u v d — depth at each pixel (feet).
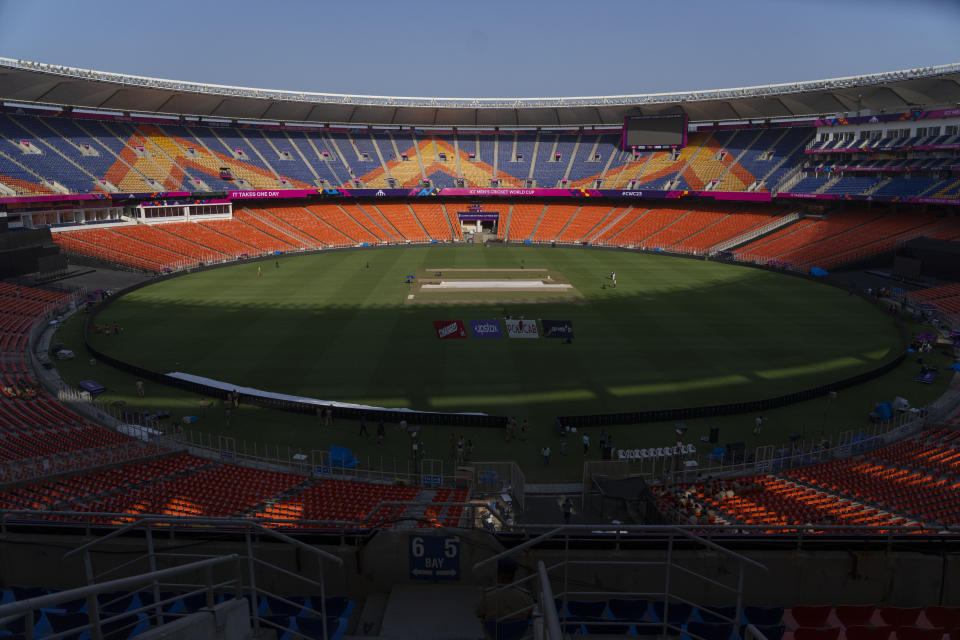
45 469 87.97
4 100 300.40
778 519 75.46
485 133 440.45
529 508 91.09
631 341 174.91
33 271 229.25
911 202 275.18
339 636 29.76
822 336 179.93
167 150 348.59
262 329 184.34
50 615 28.94
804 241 302.25
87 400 130.72
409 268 287.28
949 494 81.51
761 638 19.34
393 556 36.42
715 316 201.98
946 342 170.40
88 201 297.94
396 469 105.50
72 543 37.09
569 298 227.61
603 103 388.78
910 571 36.88
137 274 256.73
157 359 157.07
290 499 81.71
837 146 324.80
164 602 22.30
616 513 89.25
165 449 104.83
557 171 404.36
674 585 37.11
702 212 366.22
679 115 390.01
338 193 371.15
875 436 113.60
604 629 31.01
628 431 120.57
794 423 124.47
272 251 325.42
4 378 138.10
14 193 263.70
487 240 370.32
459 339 176.24
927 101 300.81
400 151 419.54
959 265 224.53
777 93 339.16
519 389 139.95
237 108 371.35
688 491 90.22
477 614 33.24
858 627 30.01
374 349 167.02
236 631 23.54
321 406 126.93
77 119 332.39
